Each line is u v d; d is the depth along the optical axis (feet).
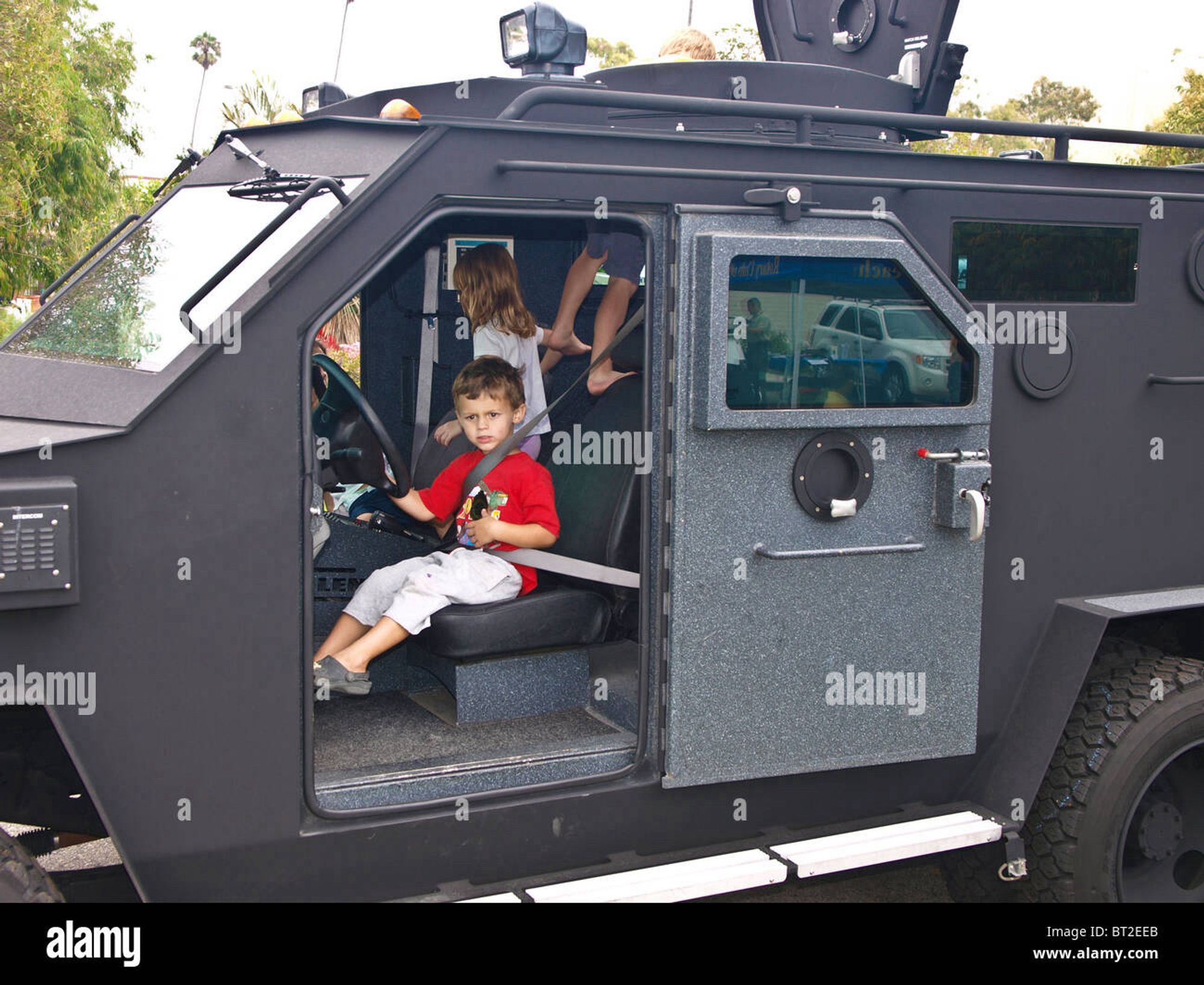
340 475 10.52
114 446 7.56
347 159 8.87
